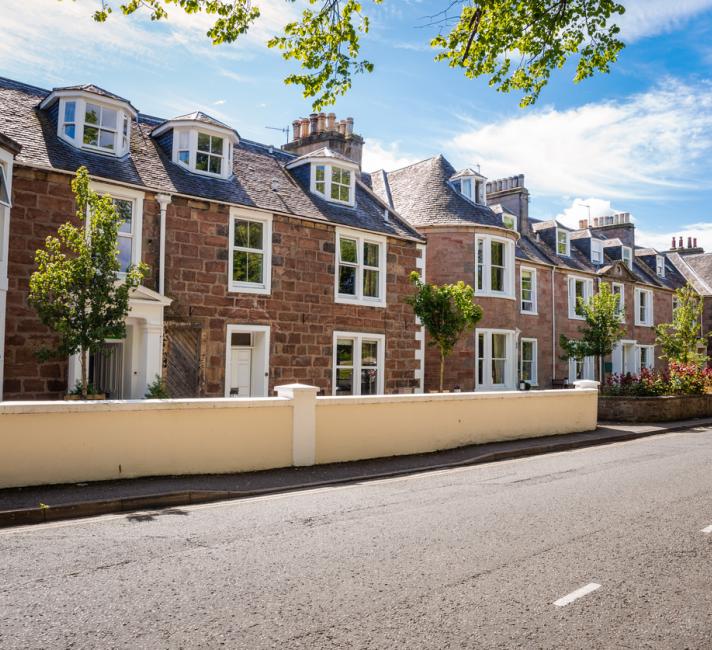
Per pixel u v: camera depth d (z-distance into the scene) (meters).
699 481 9.31
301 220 17.08
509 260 22.78
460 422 12.94
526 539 6.16
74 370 12.80
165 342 14.34
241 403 9.70
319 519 6.92
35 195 12.75
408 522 6.79
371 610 4.38
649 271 36.59
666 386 20.89
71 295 10.40
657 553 5.79
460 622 4.21
